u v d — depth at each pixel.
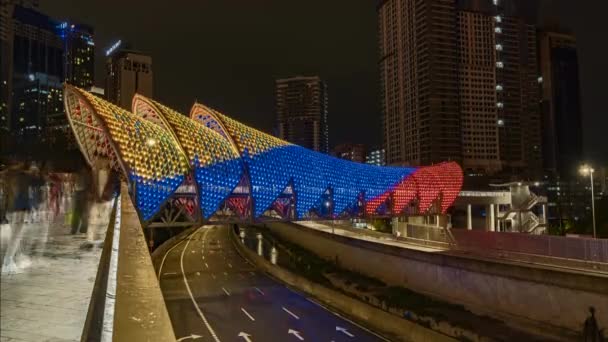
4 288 11.85
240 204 61.84
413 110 189.38
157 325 6.83
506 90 197.38
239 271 60.00
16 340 8.20
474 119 189.25
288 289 48.97
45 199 29.52
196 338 31.47
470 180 171.75
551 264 46.31
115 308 7.43
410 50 191.12
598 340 29.72
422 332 31.02
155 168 48.19
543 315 35.56
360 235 83.69
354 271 64.50
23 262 15.23
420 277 50.75
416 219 106.12
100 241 19.98
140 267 10.05
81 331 8.73
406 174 90.31
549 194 180.88
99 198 34.78
